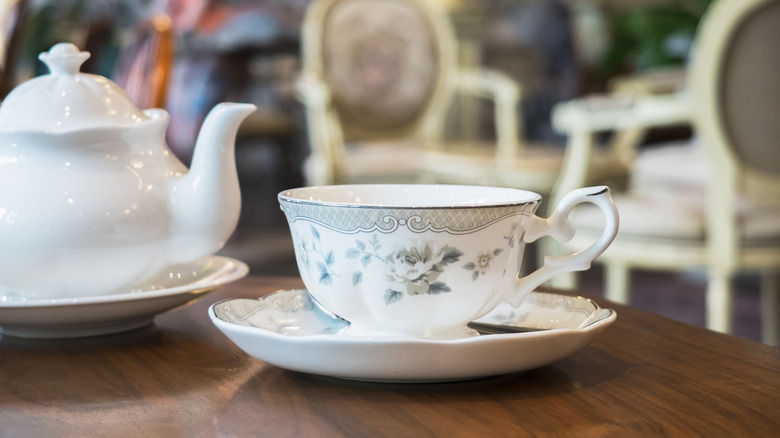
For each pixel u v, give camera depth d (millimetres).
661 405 426
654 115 1760
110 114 590
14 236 559
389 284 470
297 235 498
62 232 561
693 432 386
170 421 408
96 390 460
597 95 4012
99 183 573
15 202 561
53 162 572
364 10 2580
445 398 437
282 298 562
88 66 1702
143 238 584
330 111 2359
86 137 572
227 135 598
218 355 529
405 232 458
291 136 3654
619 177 2100
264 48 3561
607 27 3969
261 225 3627
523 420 403
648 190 1821
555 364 506
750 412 415
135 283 609
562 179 2104
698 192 1741
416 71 2629
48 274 574
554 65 4293
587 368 497
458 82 2760
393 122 2611
